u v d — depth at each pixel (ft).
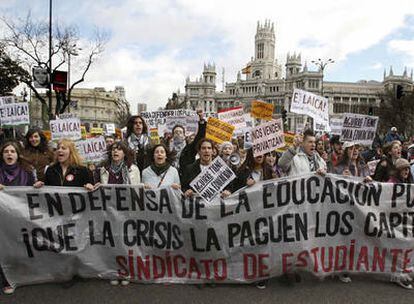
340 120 38.34
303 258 16.66
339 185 16.97
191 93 508.94
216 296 15.30
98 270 16.47
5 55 97.91
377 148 38.09
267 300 14.94
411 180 19.95
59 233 16.28
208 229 16.49
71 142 17.48
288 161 19.43
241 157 28.96
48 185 17.20
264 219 16.62
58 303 14.49
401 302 14.84
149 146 22.95
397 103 161.48
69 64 97.81
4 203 15.99
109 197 16.55
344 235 16.98
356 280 16.99
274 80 464.65
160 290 15.80
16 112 29.78
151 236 16.58
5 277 15.90
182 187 18.22
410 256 17.08
